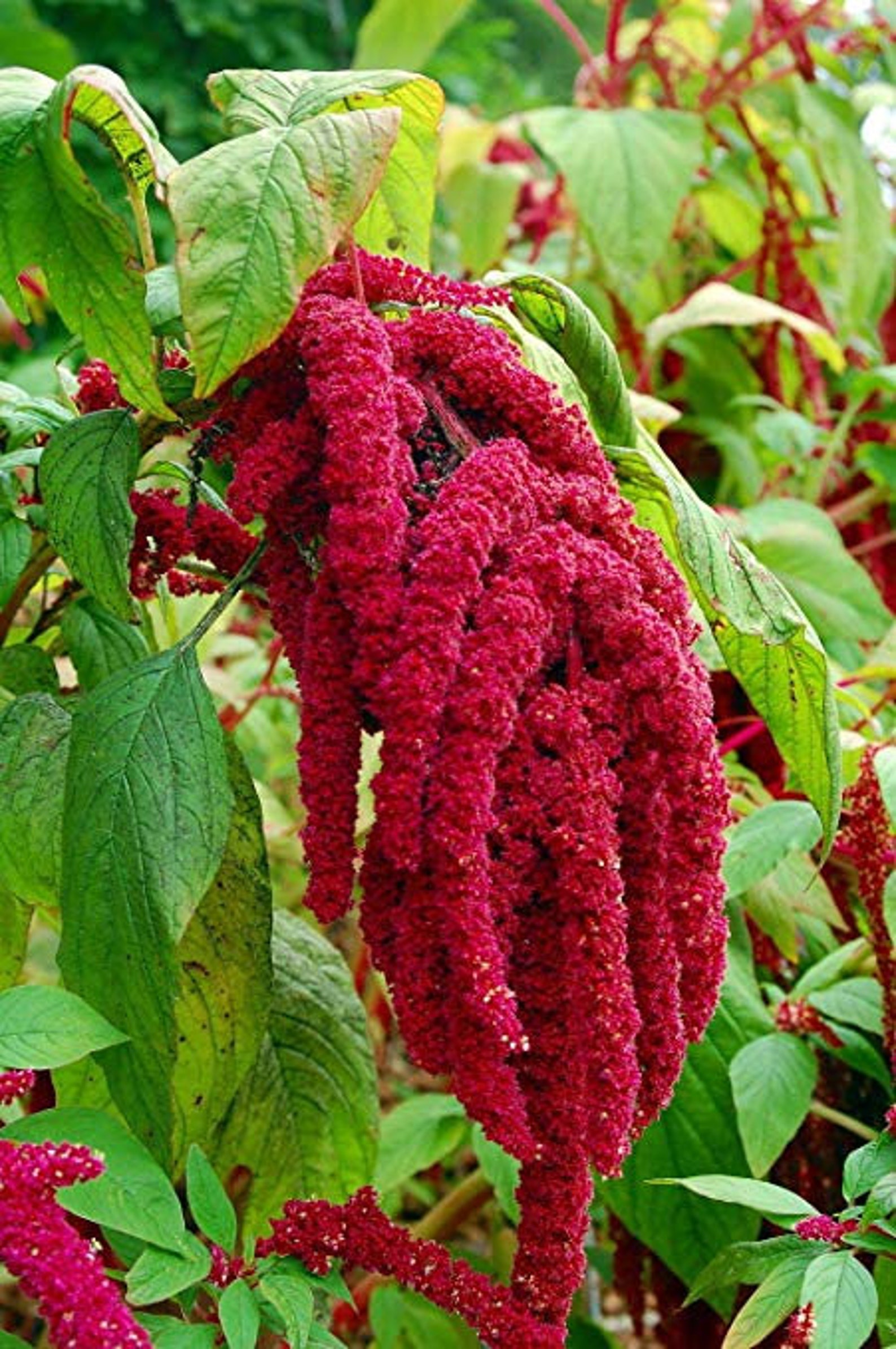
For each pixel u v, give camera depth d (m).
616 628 0.94
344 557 0.93
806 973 1.28
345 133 0.97
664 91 2.03
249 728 1.69
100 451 1.02
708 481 1.94
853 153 1.81
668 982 0.94
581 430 0.99
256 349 0.95
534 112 1.68
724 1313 1.17
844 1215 1.03
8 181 0.99
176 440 1.59
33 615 1.25
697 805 0.94
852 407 1.64
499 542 0.95
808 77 1.85
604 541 0.97
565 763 0.93
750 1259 1.04
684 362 1.90
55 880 1.01
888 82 2.25
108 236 0.98
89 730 0.98
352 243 1.00
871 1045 1.22
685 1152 1.17
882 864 1.14
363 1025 1.19
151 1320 0.94
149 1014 0.96
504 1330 0.94
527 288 1.10
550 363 1.08
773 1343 1.19
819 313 1.89
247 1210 1.16
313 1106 1.17
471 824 0.90
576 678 0.95
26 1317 1.71
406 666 0.91
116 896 0.96
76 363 2.13
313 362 0.96
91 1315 0.85
